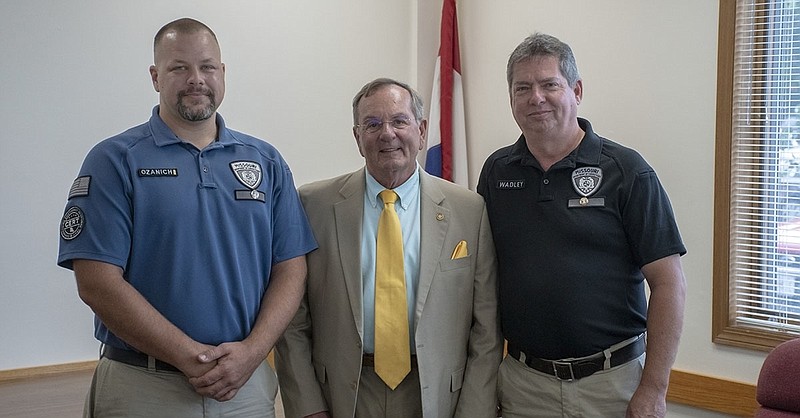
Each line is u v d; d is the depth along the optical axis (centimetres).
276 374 249
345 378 236
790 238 352
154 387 212
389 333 234
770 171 355
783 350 228
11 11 383
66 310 403
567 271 227
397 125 233
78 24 399
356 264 237
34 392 363
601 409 229
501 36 471
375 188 242
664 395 224
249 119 450
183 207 213
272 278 232
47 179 396
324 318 240
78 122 401
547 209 232
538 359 236
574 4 427
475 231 246
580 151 233
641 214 225
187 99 216
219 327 215
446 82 489
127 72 412
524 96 229
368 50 491
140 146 216
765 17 352
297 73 466
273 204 233
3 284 388
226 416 217
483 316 246
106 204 208
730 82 358
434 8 504
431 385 235
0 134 384
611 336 230
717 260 365
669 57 383
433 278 237
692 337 378
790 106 349
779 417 221
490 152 483
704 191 371
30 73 389
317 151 476
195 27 218
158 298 212
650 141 393
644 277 238
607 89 413
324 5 472
